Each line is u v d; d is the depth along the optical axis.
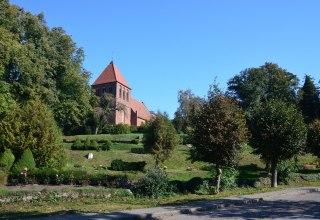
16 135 26.58
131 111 118.00
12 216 12.38
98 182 22.34
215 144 20.38
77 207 14.87
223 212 14.38
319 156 37.75
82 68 53.75
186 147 49.88
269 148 24.83
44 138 27.16
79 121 53.81
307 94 80.88
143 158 42.84
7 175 22.89
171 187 19.83
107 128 77.44
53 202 16.23
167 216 13.25
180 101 85.19
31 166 25.36
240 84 86.75
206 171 35.16
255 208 15.59
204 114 21.00
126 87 114.19
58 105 48.81
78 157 42.12
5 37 39.78
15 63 41.06
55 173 23.03
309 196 20.69
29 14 46.44
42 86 43.53
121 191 18.67
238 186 23.86
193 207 14.65
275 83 86.75
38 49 45.12
